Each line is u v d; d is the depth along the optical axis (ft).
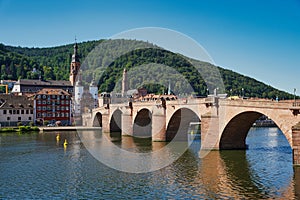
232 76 615.57
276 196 121.39
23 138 318.65
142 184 140.15
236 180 143.33
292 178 143.64
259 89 634.43
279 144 254.06
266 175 150.20
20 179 152.46
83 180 148.56
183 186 136.05
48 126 456.45
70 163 187.01
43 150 237.66
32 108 481.05
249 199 118.62
